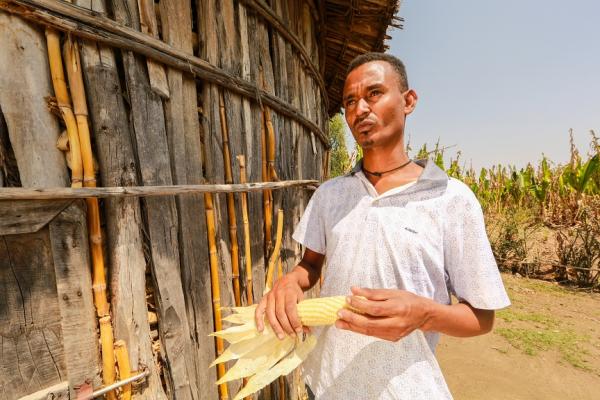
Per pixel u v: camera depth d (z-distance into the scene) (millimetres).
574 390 3660
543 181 11016
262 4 2318
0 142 1084
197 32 1834
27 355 1150
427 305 999
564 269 7707
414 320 965
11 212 1073
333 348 1299
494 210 12641
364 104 1220
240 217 2090
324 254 1524
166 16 1588
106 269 1356
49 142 1174
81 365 1246
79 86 1213
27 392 1145
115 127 1337
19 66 1105
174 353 1538
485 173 13953
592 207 9602
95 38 1255
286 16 2809
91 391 1262
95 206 1270
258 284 2258
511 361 4246
